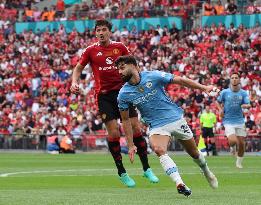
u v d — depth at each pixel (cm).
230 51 10062
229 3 10775
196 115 8906
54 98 10019
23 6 12638
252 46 10094
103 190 3084
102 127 8944
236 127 5222
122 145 8038
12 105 10100
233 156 7356
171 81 2745
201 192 2869
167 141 2728
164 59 10256
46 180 3834
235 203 2348
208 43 10325
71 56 11019
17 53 11306
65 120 9344
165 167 2645
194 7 11162
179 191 2580
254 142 8362
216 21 10775
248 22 10588
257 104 8838
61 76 10588
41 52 11219
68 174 4369
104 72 3431
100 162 6150
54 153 8594
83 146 8956
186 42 10469
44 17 11912
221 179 3838
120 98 2820
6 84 10556
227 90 5228
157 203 2355
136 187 3319
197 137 8606
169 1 11419
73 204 2330
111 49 3428
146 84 2755
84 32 11419
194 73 9738
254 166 5378
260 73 9538
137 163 5959
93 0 11975
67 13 11869
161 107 2755
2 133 9431
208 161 6272
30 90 10500
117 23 11325
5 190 3100
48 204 2334
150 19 11181
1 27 11906
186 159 6688
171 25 11081
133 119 3412
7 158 7056
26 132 9394
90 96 9781
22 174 4384
